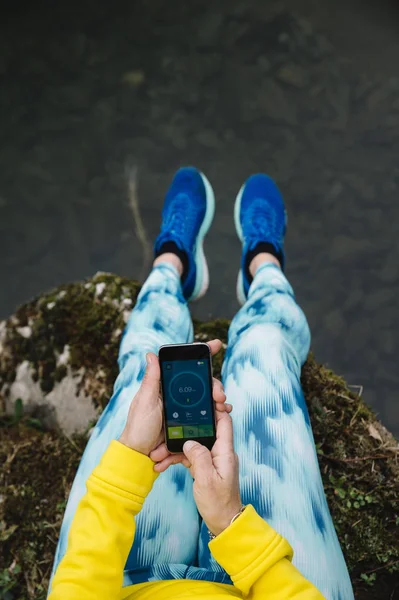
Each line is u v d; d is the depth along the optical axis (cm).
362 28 236
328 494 126
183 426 79
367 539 121
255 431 101
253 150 226
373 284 207
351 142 224
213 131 230
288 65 234
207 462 74
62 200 227
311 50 234
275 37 238
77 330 153
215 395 80
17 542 130
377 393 195
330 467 129
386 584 119
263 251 156
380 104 226
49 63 244
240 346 115
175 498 101
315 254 212
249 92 233
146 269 215
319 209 217
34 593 126
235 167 225
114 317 153
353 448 130
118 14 246
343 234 213
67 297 157
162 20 245
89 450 104
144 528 97
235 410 105
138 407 79
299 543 92
